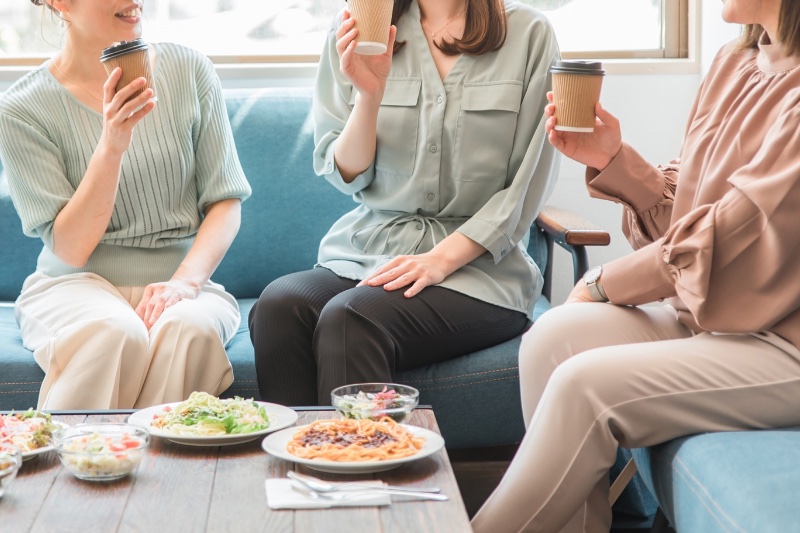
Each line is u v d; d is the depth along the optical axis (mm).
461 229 1978
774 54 1549
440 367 1940
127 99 1816
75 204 1975
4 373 1896
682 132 2754
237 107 2559
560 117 1659
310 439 1255
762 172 1409
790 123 1396
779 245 1376
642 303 1631
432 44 2080
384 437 1256
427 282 1892
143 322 1939
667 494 1383
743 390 1377
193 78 2172
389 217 2105
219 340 1904
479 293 1949
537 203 2029
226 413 1356
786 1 1483
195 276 2080
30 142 2041
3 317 2238
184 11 2764
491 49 2023
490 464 2297
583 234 2074
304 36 2801
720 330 1451
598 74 1620
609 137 1740
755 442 1288
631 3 2805
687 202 1660
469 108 2012
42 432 1293
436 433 1341
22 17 2721
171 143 2115
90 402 1795
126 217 2115
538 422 1406
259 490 1150
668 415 1380
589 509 1488
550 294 2480
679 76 2734
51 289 2061
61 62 2105
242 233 2518
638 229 1813
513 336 2041
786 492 1126
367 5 1736
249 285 2541
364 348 1787
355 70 1875
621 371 1382
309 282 1976
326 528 1034
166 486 1164
